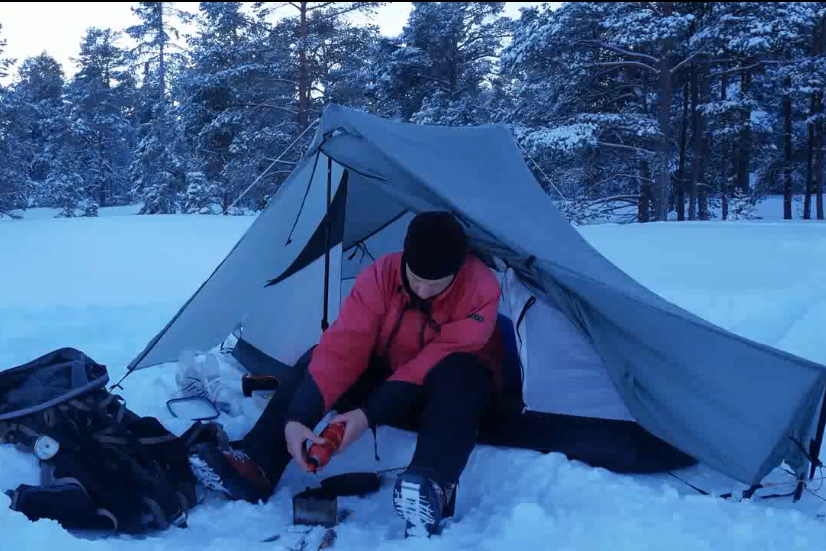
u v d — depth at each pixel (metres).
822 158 24.22
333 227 3.18
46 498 1.75
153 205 31.42
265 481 2.04
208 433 2.19
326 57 26.08
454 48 27.33
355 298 2.10
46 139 48.69
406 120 28.52
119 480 1.85
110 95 48.78
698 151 22.95
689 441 2.18
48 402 1.97
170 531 1.83
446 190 2.51
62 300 5.48
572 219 20.81
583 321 2.29
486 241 2.37
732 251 8.34
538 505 1.83
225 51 25.22
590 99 22.50
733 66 22.27
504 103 29.23
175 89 27.91
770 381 2.15
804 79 20.53
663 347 2.24
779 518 1.84
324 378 2.00
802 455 2.11
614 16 19.84
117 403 2.19
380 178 2.57
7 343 4.00
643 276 6.56
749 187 27.73
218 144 26.39
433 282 1.92
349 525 1.89
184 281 6.56
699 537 1.71
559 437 2.31
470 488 2.17
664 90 19.83
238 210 25.06
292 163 24.09
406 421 2.50
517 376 2.59
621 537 1.70
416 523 1.76
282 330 3.22
